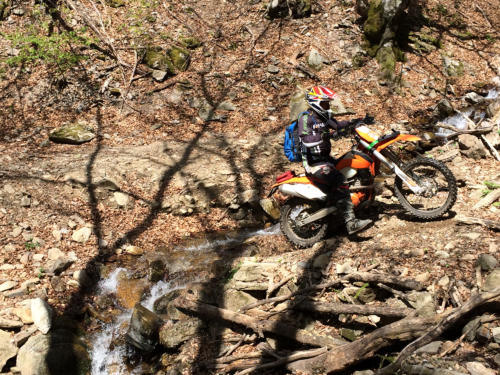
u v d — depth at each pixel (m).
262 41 10.85
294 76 10.07
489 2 13.64
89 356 4.93
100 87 9.27
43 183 6.78
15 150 7.69
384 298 4.45
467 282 4.12
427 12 12.41
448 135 7.48
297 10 11.45
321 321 4.57
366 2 10.77
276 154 7.93
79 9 10.55
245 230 6.77
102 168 7.16
